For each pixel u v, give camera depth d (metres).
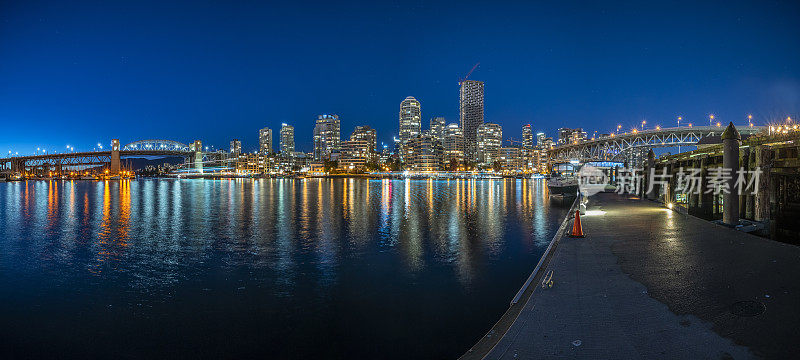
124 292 12.08
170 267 15.16
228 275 13.91
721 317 6.21
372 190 89.00
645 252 11.05
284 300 11.19
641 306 6.85
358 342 8.47
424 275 13.60
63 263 16.00
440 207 41.66
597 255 10.95
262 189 95.31
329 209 39.59
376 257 16.50
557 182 57.06
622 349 5.35
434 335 8.72
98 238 22.12
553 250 12.24
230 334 8.98
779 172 16.91
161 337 8.85
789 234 16.59
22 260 16.58
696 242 12.12
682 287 7.72
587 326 6.12
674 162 28.11
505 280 12.88
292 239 21.16
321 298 11.33
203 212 36.81
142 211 38.16
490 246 18.78
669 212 21.59
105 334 9.05
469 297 11.21
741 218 18.11
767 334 5.55
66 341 8.68
